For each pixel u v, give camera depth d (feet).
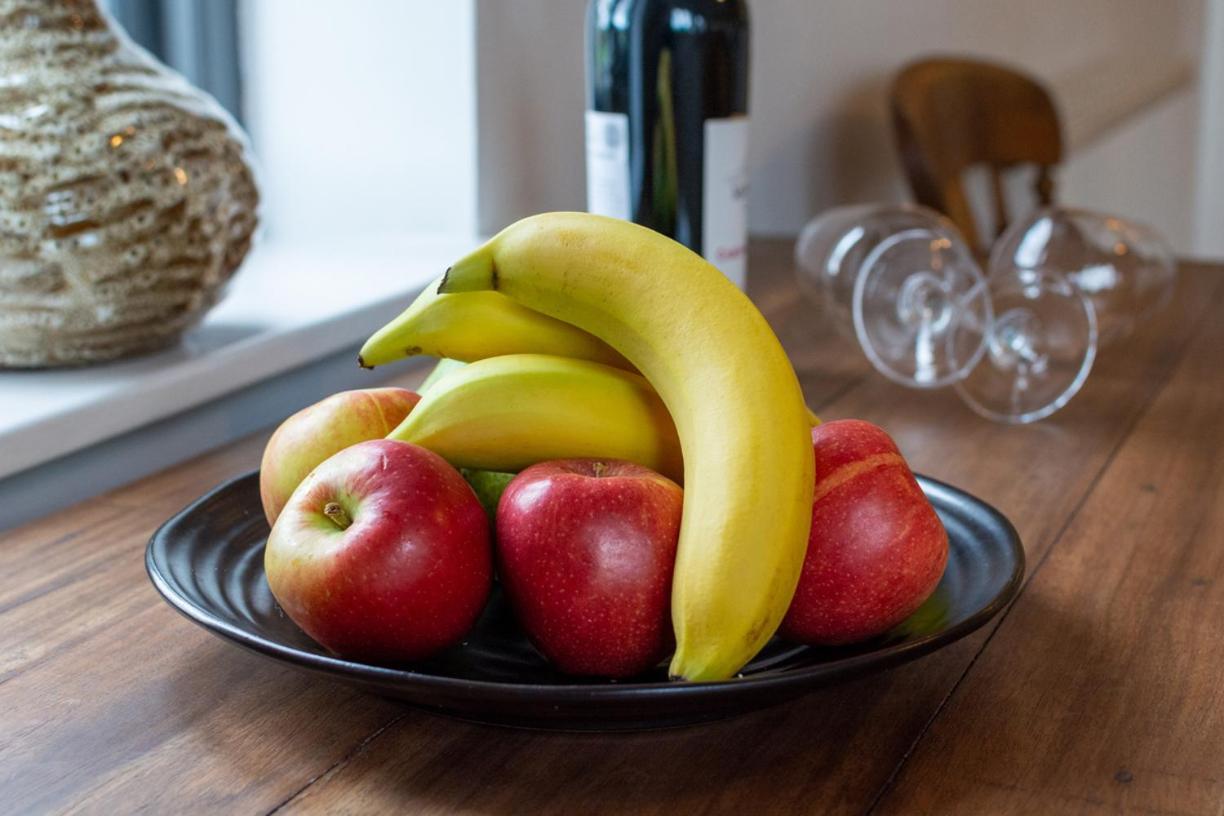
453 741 1.48
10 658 1.70
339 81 4.41
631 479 1.51
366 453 1.53
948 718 1.54
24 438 2.47
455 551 1.48
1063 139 6.64
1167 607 1.90
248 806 1.35
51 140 2.58
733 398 1.48
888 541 1.55
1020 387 2.89
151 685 1.62
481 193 4.34
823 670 1.35
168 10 4.25
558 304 1.65
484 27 4.20
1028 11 9.01
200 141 2.78
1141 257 3.54
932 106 5.74
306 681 1.63
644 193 3.05
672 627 1.49
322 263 4.10
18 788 1.38
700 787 1.38
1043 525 2.26
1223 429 2.85
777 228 5.99
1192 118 12.75
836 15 6.30
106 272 2.69
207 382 2.95
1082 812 1.34
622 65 2.99
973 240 5.76
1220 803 1.36
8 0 2.63
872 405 3.05
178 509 2.32
